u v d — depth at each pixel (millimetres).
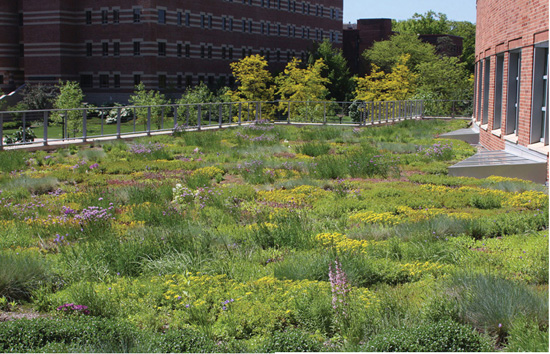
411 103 46031
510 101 19750
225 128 33562
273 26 75562
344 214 12898
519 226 11016
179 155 22578
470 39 107062
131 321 6871
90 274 8688
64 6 58094
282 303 7246
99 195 13953
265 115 42562
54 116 27078
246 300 7324
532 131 16812
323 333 6754
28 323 6039
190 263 9172
